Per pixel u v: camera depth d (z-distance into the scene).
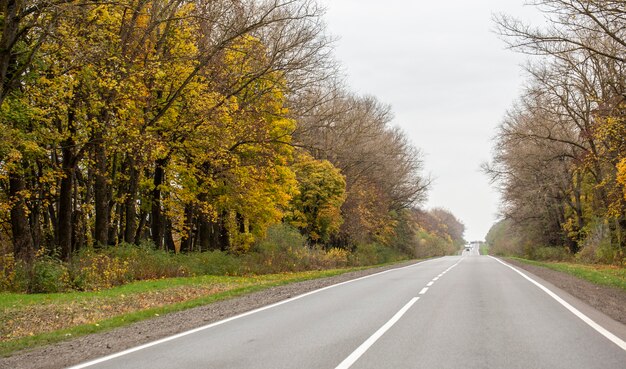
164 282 20.66
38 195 26.17
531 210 51.22
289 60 27.80
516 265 36.44
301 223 44.25
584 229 44.19
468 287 17.69
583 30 21.62
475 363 6.73
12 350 8.54
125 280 20.59
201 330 9.76
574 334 8.73
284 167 33.97
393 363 6.77
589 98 26.89
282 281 22.09
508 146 41.28
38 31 16.94
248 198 30.03
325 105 41.88
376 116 53.09
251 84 29.53
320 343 8.20
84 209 26.30
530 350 7.49
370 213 55.31
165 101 24.53
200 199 29.33
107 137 20.09
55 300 15.01
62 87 18.52
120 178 28.81
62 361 7.39
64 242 21.06
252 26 23.64
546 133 38.00
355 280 22.44
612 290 16.69
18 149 18.75
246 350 7.77
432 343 8.05
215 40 25.56
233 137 26.73
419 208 75.00
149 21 22.27
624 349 7.52
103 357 7.54
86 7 16.09
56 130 19.73
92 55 17.44
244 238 32.16
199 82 25.22
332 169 45.72
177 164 26.55
